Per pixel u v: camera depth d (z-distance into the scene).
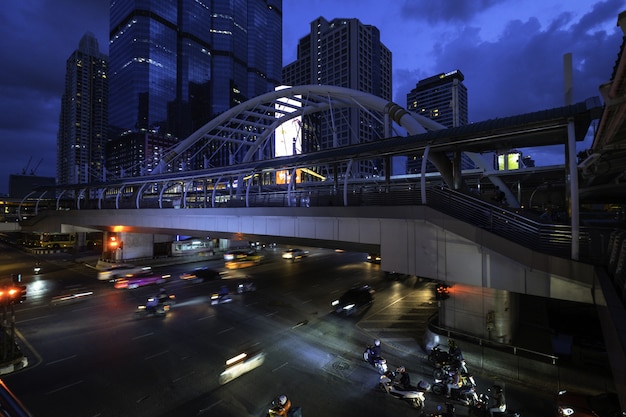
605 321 7.90
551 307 23.19
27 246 64.94
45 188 55.19
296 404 13.38
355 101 52.25
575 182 12.30
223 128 73.75
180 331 20.86
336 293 30.25
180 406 13.14
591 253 12.20
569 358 15.34
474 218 15.06
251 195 27.06
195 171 34.56
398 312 24.88
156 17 175.75
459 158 17.62
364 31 165.12
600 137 10.57
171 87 183.12
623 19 5.77
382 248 18.05
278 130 103.50
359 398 13.82
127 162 164.12
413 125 41.22
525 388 14.41
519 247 13.37
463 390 13.34
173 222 33.19
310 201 22.83
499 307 16.72
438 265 15.93
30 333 20.47
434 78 193.12
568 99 15.57
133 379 15.10
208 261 49.12
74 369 15.98
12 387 14.33
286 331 20.97
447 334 17.70
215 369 16.09
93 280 35.69
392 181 40.19
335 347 18.69
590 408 11.00
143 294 29.69
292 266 44.97
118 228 43.06
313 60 177.50
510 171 29.61
